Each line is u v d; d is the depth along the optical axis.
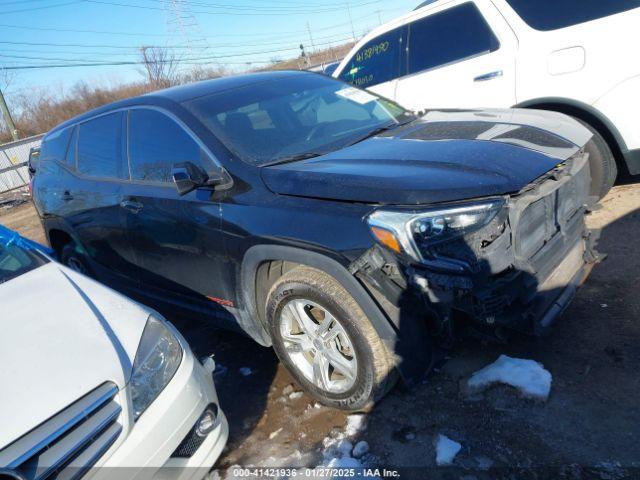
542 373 2.41
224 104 3.25
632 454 1.98
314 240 2.30
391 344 2.28
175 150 3.15
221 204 2.74
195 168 2.77
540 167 2.36
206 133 2.98
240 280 2.75
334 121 3.37
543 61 4.21
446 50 4.95
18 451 1.56
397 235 2.09
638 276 3.12
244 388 2.97
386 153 2.63
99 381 1.77
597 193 4.11
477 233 2.11
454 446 2.18
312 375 2.62
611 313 2.84
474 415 2.34
